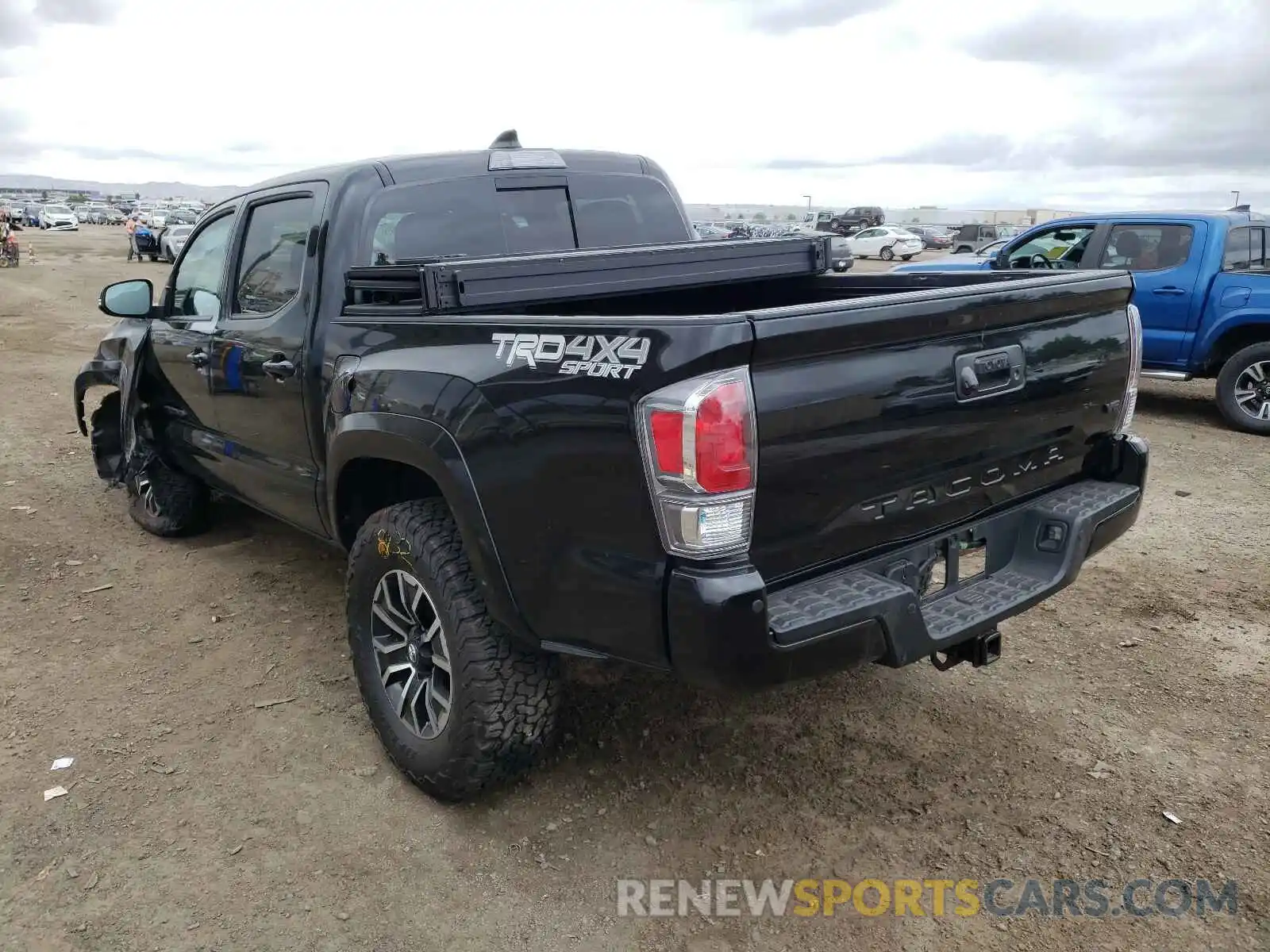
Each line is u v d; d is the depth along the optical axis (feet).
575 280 10.00
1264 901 8.23
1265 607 14.20
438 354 8.96
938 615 8.61
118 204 475.31
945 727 11.03
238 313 13.17
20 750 10.68
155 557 16.62
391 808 9.69
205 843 9.16
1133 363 10.50
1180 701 11.55
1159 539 17.16
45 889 8.54
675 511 6.98
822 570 8.03
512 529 8.20
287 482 12.43
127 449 16.06
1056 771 10.16
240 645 13.29
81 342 44.83
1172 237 26.99
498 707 8.93
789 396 7.18
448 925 8.13
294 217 12.07
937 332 8.07
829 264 12.81
